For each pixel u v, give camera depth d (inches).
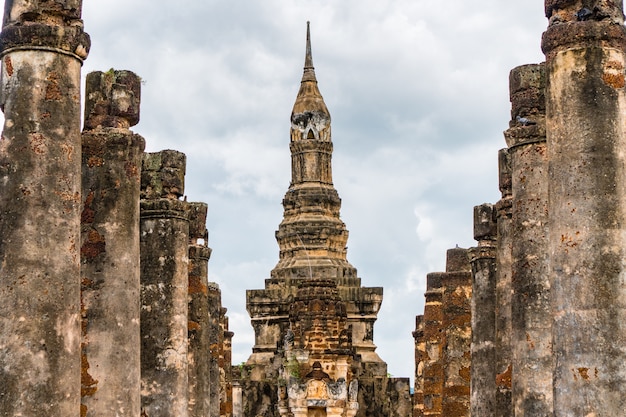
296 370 2367.1
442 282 1568.7
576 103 714.8
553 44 729.0
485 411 1229.1
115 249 862.5
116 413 842.2
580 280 700.7
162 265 1053.8
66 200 727.7
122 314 856.3
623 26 726.5
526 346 883.4
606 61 716.7
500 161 1066.7
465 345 1526.8
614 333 692.1
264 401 2620.6
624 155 711.7
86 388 840.3
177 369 1046.4
